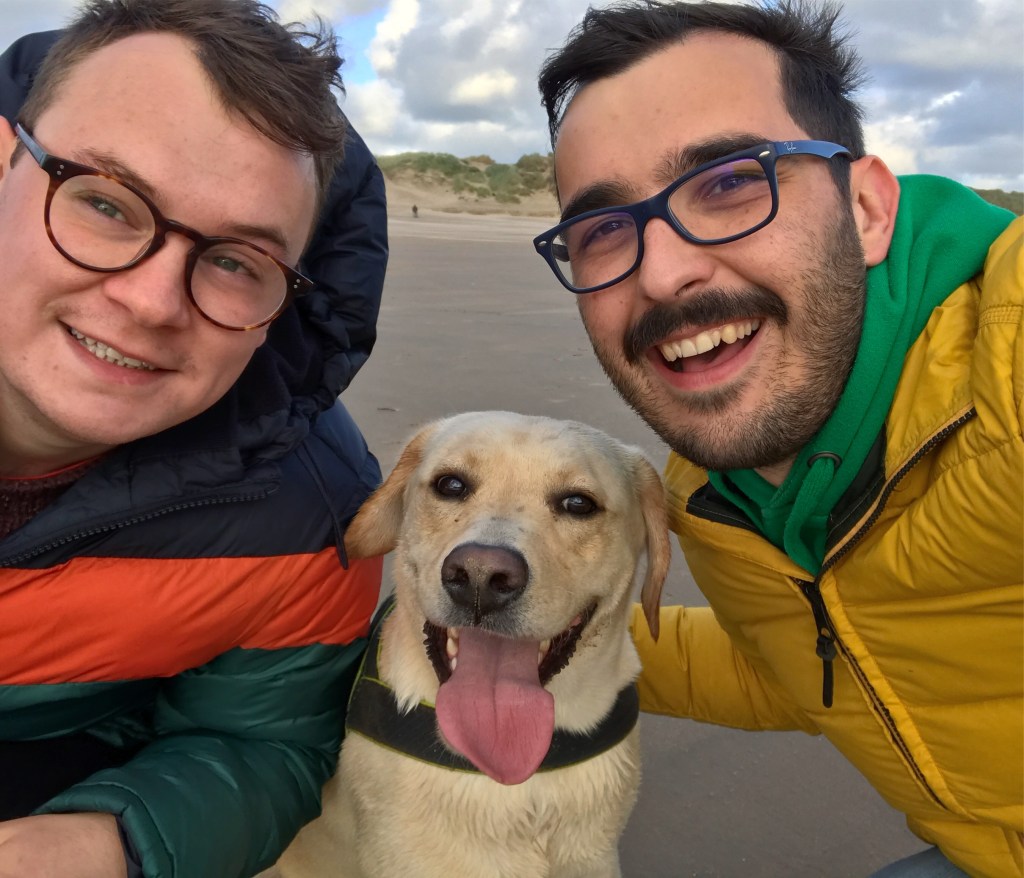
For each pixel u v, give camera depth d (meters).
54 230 0.36
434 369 1.58
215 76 0.37
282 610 0.48
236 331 0.41
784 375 0.44
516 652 0.52
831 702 0.47
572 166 0.47
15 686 0.43
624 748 0.55
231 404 0.45
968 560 0.38
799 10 0.47
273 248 0.41
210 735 0.49
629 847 0.59
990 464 0.36
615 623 0.56
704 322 0.44
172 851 0.41
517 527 0.52
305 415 0.50
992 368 0.35
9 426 0.41
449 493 0.56
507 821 0.50
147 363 0.39
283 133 0.39
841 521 0.43
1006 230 0.41
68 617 0.42
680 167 0.43
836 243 0.43
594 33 0.46
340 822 0.55
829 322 0.43
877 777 0.51
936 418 0.39
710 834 0.61
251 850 0.46
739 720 0.64
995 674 0.41
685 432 0.47
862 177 0.46
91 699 0.47
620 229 0.46
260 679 0.49
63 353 0.38
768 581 0.49
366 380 1.47
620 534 0.57
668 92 0.44
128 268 0.37
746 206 0.42
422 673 0.52
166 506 0.42
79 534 0.41
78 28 0.39
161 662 0.45
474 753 0.48
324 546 0.49
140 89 0.36
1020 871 0.46
